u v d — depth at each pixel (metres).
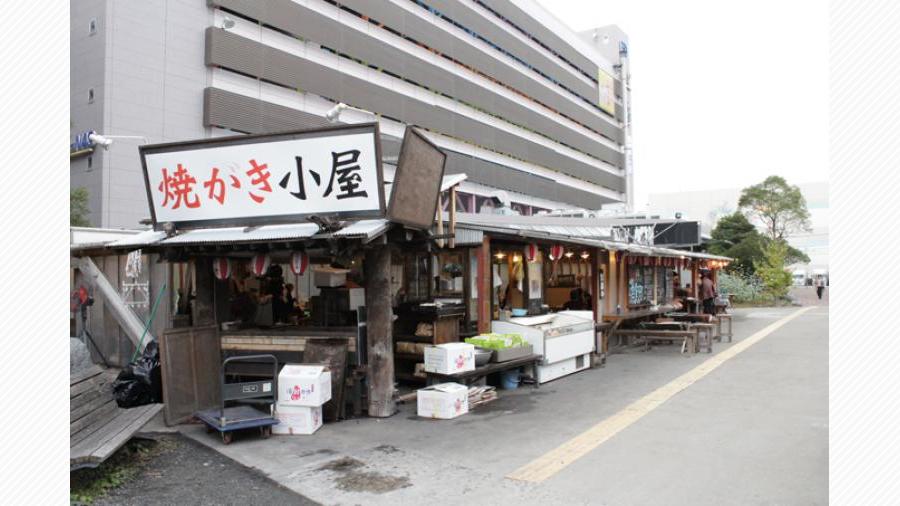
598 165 56.50
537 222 14.73
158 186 7.64
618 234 20.34
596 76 55.38
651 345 14.59
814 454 5.61
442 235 8.06
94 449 4.98
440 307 9.25
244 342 8.14
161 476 5.44
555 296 15.93
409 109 31.86
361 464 5.70
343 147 6.74
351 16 28.62
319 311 9.46
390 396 7.64
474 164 37.47
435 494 4.88
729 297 27.47
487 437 6.54
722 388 8.80
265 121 23.67
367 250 7.68
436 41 34.12
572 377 10.26
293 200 7.11
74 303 12.04
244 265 10.20
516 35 42.59
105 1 19.27
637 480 5.05
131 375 8.10
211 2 22.05
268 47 23.89
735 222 42.81
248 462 5.82
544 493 4.81
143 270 11.25
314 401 6.74
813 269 72.38
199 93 21.72
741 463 5.40
